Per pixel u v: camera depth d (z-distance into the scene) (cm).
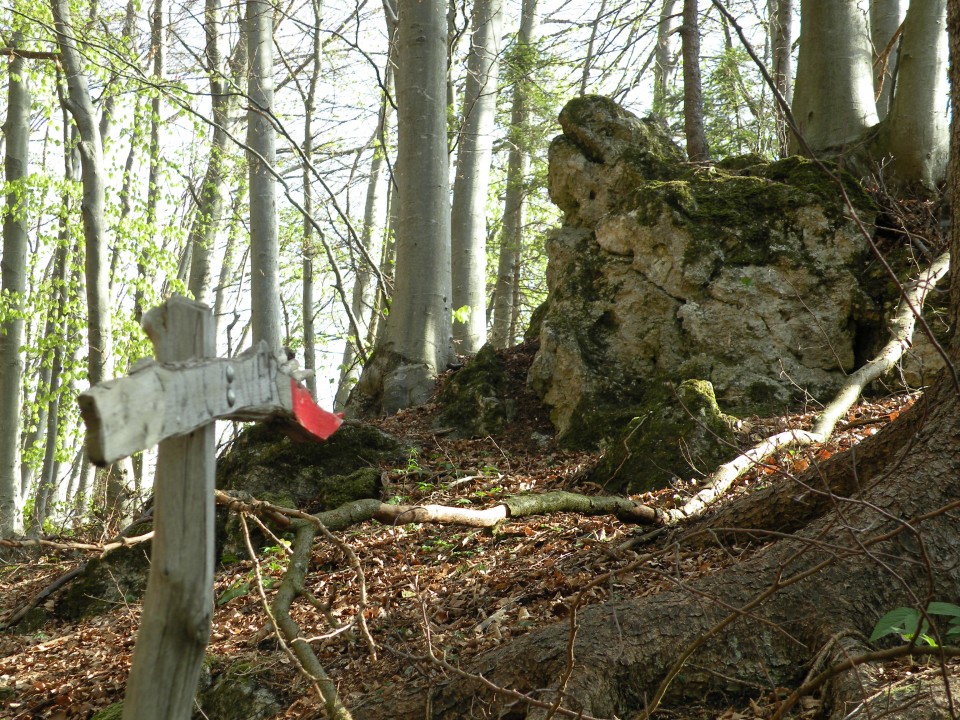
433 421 1002
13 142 1608
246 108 1354
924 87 955
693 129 1187
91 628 698
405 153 1180
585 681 355
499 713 370
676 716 361
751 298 870
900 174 964
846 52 1027
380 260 2412
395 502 753
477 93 1692
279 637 351
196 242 2073
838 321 852
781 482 509
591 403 900
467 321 1622
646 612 391
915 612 290
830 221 884
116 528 920
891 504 398
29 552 965
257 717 477
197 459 236
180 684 238
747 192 923
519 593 519
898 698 297
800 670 368
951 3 436
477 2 1761
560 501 548
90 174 1351
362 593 352
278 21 1875
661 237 923
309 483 830
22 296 1577
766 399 830
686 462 700
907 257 851
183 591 234
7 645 696
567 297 987
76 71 1346
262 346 250
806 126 1051
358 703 423
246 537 354
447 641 482
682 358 889
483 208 1667
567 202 1087
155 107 1989
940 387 438
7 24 1528
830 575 381
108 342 1370
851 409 749
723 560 483
